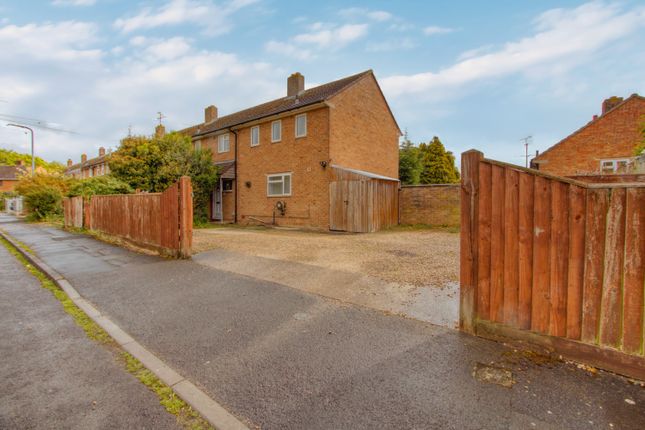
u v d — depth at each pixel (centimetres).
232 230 1477
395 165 2059
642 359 254
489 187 329
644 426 208
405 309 425
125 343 344
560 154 2005
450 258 736
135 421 222
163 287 551
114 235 1095
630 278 257
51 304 481
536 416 219
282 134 1688
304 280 568
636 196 252
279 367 290
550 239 295
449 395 244
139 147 1752
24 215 2608
